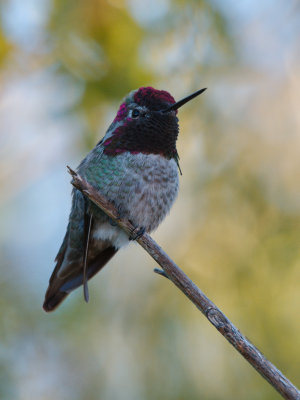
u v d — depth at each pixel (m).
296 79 11.75
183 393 9.56
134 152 8.10
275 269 10.27
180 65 11.07
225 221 10.92
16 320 10.57
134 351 10.12
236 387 9.51
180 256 10.79
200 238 10.86
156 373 9.85
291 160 11.27
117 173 8.03
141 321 10.35
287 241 10.50
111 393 9.86
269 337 9.77
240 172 11.20
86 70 10.85
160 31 10.96
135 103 8.37
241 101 11.63
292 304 9.97
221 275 10.47
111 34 10.89
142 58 10.89
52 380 10.13
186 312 10.31
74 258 9.02
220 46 11.05
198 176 11.27
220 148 11.34
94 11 10.88
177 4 10.98
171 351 9.97
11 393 9.84
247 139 11.41
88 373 10.14
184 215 11.11
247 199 10.99
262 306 10.05
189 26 10.99
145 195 8.09
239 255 10.56
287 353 9.59
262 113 11.65
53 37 10.95
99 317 10.51
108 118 10.75
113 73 10.78
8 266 11.23
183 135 11.39
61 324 10.51
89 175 8.12
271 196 11.04
